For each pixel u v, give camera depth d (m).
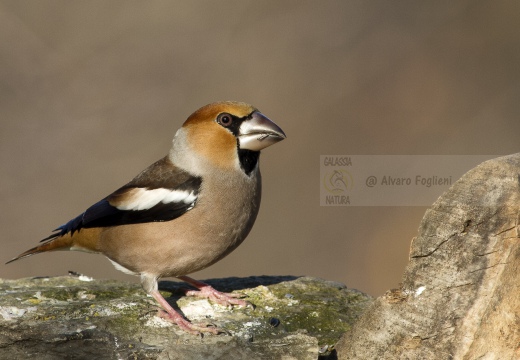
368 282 13.12
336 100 15.12
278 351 5.45
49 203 14.27
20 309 6.30
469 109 15.03
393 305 5.18
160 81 15.68
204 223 6.97
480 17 15.92
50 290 6.96
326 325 6.51
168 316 6.32
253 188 7.22
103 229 7.35
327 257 13.43
